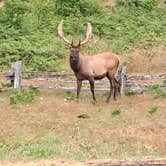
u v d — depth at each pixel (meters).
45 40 64.62
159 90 50.19
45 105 47.16
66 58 62.00
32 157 36.47
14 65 51.50
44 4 71.94
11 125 42.53
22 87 51.19
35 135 40.69
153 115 44.00
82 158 35.88
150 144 38.88
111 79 48.88
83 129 41.47
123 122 42.56
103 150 37.78
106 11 74.06
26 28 66.25
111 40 66.75
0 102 48.03
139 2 75.94
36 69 58.50
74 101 48.44
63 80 52.00
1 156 36.72
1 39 63.50
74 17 70.94
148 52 64.62
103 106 47.16
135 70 61.09
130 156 36.25
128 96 50.25
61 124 42.56
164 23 71.75
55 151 37.53
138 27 70.19
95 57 48.28
